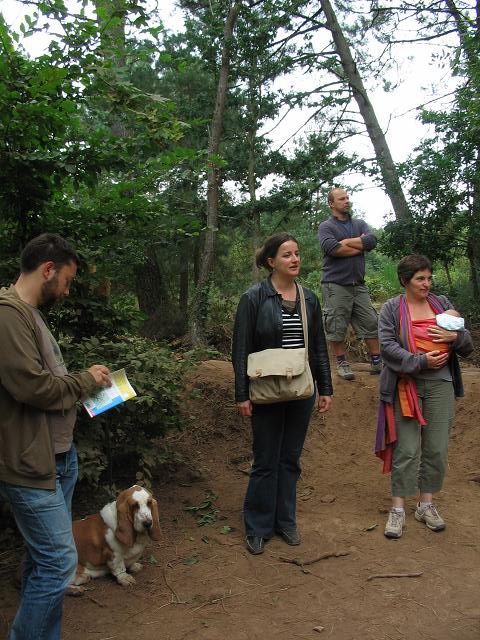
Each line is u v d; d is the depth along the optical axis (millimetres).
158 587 3514
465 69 10742
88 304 4359
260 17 13617
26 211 4094
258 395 3775
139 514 3379
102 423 4289
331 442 5902
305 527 4320
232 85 14047
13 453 2459
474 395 6277
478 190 10414
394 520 4152
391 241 11312
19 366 2385
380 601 3369
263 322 3875
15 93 3422
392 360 4074
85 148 3918
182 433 5812
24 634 2463
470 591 3453
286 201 13695
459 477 5207
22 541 3977
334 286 6512
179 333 12773
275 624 3158
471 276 11266
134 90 4016
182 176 4348
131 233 4387
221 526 4316
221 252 17812
